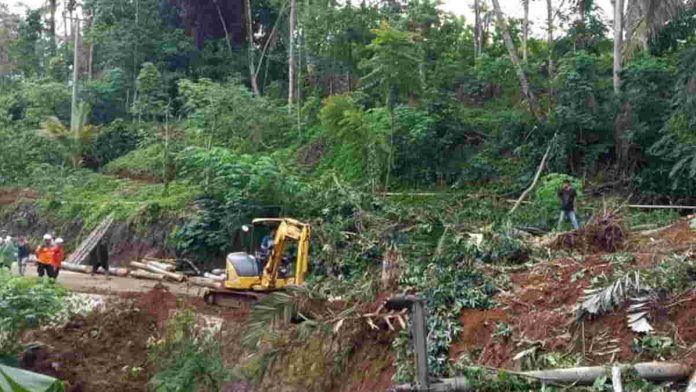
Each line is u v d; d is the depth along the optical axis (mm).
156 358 14195
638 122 24422
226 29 41062
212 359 13445
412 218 16594
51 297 16641
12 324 15547
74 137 36750
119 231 28938
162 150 33719
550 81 28312
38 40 49719
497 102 30438
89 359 15156
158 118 40375
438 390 9562
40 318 16109
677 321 10766
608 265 12586
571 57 26938
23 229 33625
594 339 10930
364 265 15859
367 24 32406
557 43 31000
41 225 32938
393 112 27328
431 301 12641
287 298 13609
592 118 25016
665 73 24500
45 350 15266
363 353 12977
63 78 45688
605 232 15320
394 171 27797
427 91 28578
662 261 12141
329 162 29422
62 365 14938
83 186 34156
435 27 32438
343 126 26891
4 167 36688
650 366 9617
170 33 41938
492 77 30875
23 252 25672
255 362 13680
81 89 40844
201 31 41000
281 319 13562
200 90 33281
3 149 36812
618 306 11242
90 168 37812
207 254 25828
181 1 40219
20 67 48438
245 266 18344
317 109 32688
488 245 14703
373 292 13742
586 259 13242
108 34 41906
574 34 30703
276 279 18188
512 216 20109
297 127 32844
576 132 25562
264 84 40469
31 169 36281
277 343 13711
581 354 10766
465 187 26516
